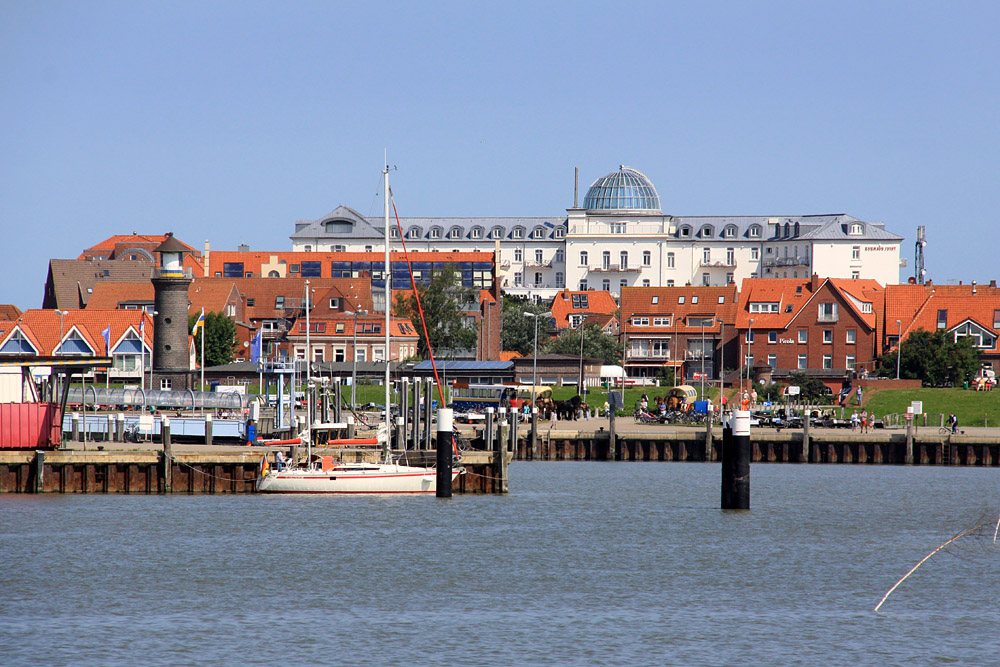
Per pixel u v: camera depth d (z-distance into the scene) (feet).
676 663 552.00
